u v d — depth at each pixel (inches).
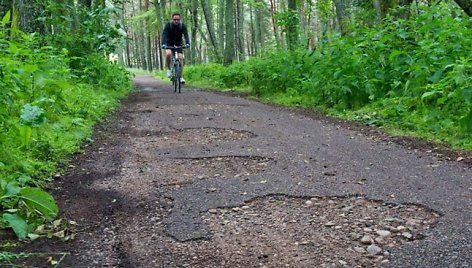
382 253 113.0
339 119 314.8
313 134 260.1
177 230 129.9
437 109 261.6
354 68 343.3
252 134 261.3
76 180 177.2
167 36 523.5
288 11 615.8
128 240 124.4
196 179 176.7
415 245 116.2
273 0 1249.4
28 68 211.0
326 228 128.8
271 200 151.6
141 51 2268.7
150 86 685.9
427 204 143.3
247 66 623.8
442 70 257.4
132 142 245.3
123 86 539.8
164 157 211.9
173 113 348.5
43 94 238.2
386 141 237.1
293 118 321.1
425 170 181.0
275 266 108.3
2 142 173.5
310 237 123.3
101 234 128.5
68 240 123.9
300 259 111.3
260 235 125.5
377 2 451.2
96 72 455.2
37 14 415.2
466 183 162.7
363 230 126.5
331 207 144.3
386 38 333.4
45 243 121.5
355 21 474.0
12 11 374.3
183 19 1393.9
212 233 127.6
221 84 647.8
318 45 448.1
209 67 797.2
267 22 1806.1
